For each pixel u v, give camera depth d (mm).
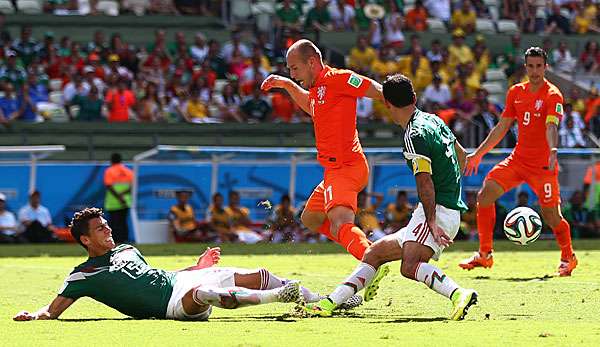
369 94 34000
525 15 112312
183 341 24078
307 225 35562
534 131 44156
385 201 77562
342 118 33906
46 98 88562
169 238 74625
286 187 77125
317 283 40625
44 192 74562
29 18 99125
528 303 33625
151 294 28688
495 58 108250
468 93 96562
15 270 49188
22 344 23750
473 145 90250
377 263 30406
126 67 92562
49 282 42594
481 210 45188
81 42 99875
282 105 90875
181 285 28766
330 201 33406
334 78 33906
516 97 44438
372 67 96000
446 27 108938
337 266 50250
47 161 75125
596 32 113125
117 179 73062
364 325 27344
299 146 87688
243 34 103312
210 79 92375
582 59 106312
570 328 26484
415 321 28547
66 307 28828
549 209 44375
